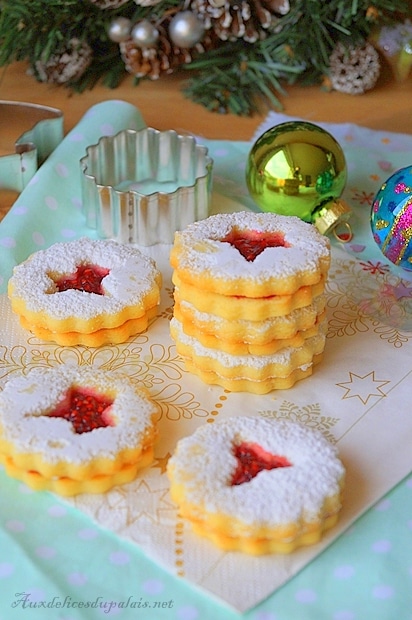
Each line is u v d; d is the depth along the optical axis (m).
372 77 0.71
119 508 0.45
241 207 0.61
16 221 0.58
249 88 0.72
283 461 0.45
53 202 0.60
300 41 0.69
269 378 0.50
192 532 0.44
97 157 0.62
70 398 0.48
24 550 0.43
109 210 0.58
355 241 0.60
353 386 0.51
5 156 0.60
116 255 0.54
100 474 0.45
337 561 0.44
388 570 0.43
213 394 0.50
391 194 0.54
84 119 0.65
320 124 0.69
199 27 0.68
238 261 0.49
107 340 0.52
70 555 0.44
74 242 0.55
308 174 0.57
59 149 0.62
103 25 0.69
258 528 0.43
